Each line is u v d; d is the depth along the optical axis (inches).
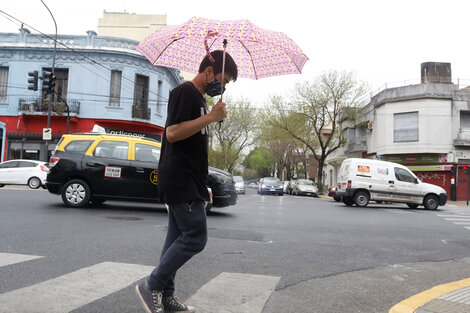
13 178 732.7
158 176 105.2
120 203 442.6
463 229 379.2
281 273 176.4
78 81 995.9
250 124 1706.4
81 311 114.3
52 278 146.6
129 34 1366.9
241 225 325.1
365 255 229.3
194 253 103.0
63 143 379.9
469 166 958.4
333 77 1332.4
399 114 1202.6
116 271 159.5
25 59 994.1
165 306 110.1
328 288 158.7
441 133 1138.7
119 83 1021.2
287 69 133.9
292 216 429.1
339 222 389.7
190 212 101.9
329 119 1387.8
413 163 1193.4
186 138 102.2
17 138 989.2
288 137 1453.0
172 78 1218.0
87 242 215.6
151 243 221.5
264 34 115.0
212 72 104.0
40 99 988.6
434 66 1227.9
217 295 138.9
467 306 133.4
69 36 1005.8
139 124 1037.2
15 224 262.8
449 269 207.9
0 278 143.4
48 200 437.4
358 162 678.5
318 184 1407.5
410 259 227.0
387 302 144.8
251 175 3380.9
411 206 723.4
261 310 126.7
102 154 373.4
